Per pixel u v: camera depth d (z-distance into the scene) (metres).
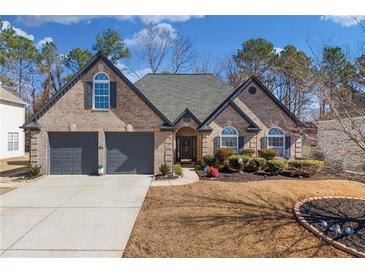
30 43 42.84
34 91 48.50
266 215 10.07
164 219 9.67
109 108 18.41
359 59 10.97
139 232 8.57
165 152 18.53
